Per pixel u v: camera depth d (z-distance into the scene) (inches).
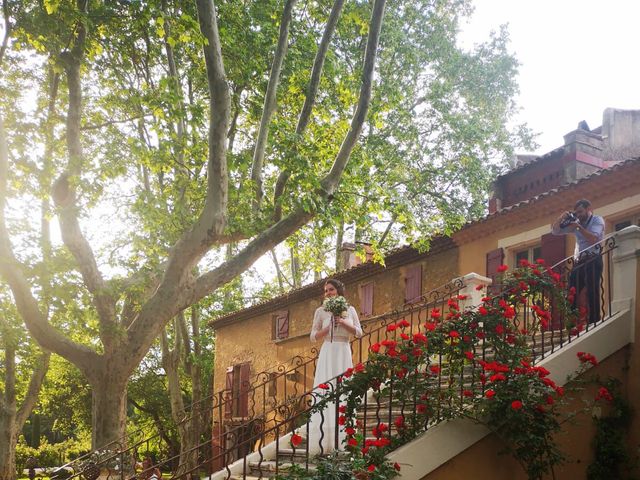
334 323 288.8
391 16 837.8
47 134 480.7
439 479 233.1
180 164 454.9
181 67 587.8
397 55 877.2
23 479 1139.3
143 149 450.3
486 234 532.1
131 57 513.3
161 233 464.8
